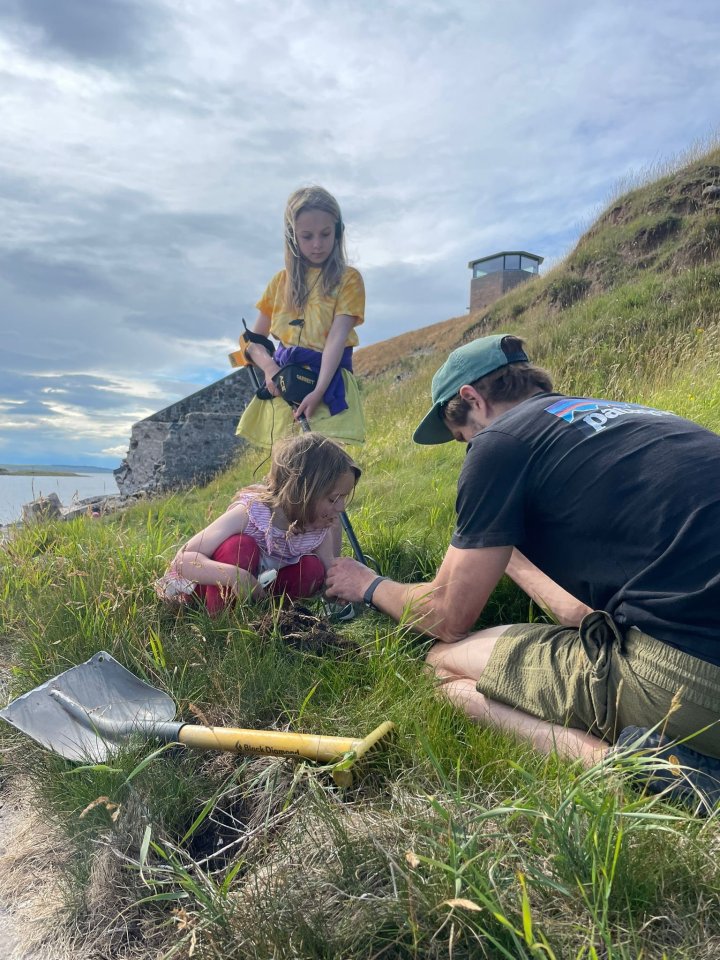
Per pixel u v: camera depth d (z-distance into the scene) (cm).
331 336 388
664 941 141
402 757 201
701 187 1602
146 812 192
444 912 141
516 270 3020
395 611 271
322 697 240
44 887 184
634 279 1495
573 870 147
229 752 211
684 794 177
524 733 213
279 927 145
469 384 262
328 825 169
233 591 276
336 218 381
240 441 1997
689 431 206
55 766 220
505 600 312
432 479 525
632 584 196
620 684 195
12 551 381
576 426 217
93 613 291
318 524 284
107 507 679
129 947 163
